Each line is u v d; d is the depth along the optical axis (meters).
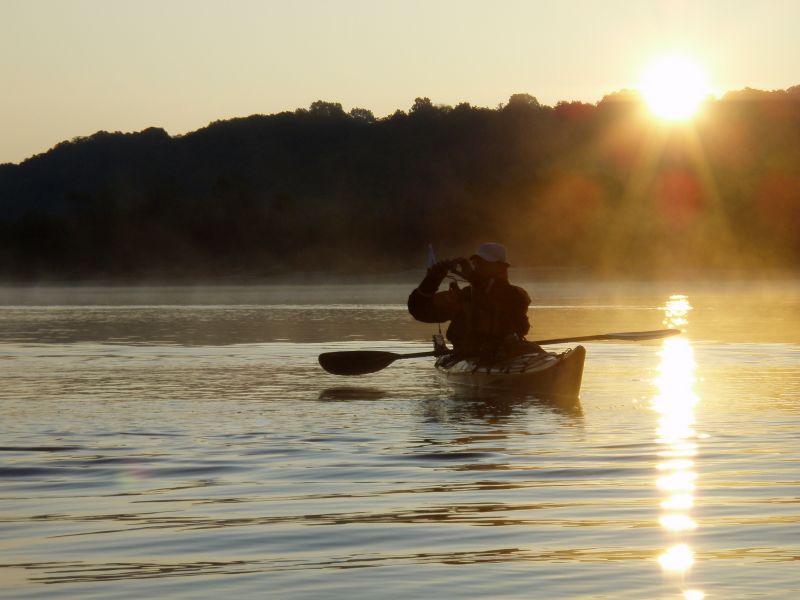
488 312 17.44
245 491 8.80
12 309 52.38
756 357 22.42
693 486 8.84
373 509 8.05
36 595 5.94
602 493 8.59
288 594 5.92
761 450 10.67
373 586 6.05
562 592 5.91
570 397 15.22
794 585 5.95
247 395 15.87
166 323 37.44
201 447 11.02
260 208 147.12
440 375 18.50
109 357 22.86
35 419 13.08
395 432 12.12
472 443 11.30
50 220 147.50
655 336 18.25
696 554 6.64
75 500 8.47
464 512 7.91
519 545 6.93
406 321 37.44
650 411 13.91
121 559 6.67
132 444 11.20
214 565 6.52
